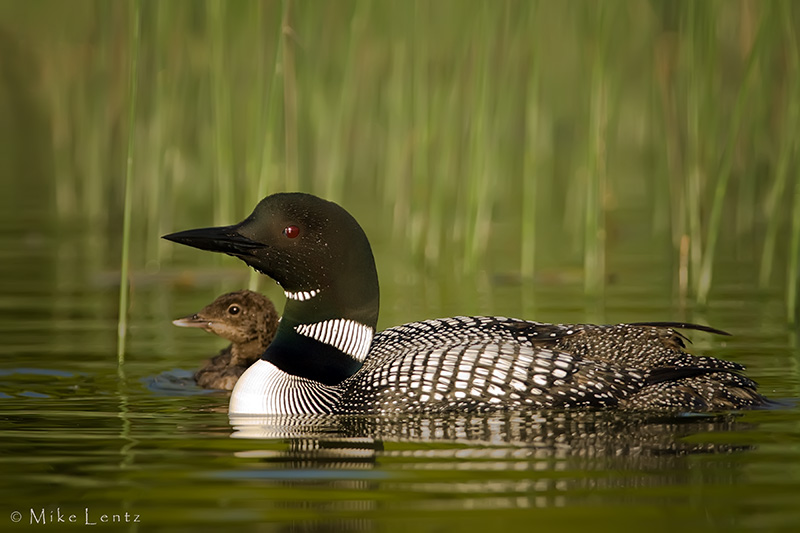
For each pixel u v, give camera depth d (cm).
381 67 1869
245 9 1544
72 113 2330
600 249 1420
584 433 754
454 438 747
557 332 888
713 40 1354
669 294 1411
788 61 1459
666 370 843
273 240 880
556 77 2247
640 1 1753
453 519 568
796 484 625
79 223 2053
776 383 927
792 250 1248
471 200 1514
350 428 789
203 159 2103
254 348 1073
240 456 702
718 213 1316
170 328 1251
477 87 1476
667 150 1619
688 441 727
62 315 1308
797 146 1263
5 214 2166
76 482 643
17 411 857
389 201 1995
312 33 1623
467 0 1489
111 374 1017
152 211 1681
